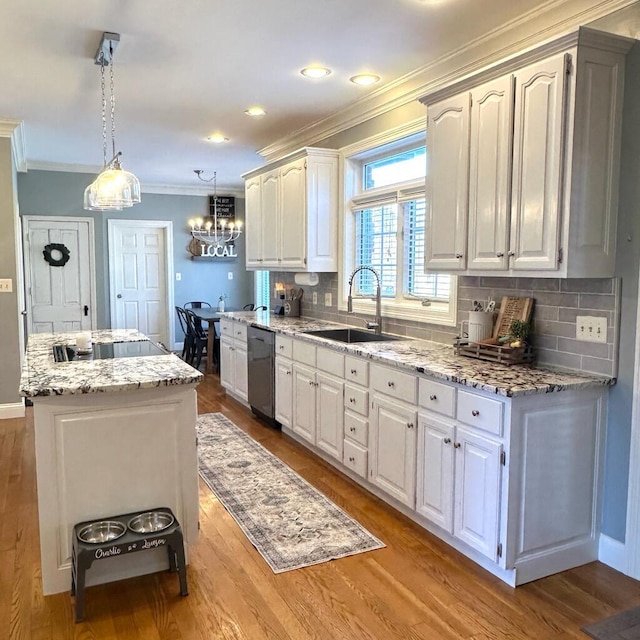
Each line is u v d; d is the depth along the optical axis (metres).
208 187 8.65
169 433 2.46
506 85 2.57
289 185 4.80
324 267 4.68
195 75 3.66
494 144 2.65
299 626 2.14
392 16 2.79
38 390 2.19
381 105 4.03
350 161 4.57
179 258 8.57
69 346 3.40
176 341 8.62
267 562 2.58
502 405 2.32
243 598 2.31
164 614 2.21
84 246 7.40
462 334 3.39
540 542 2.45
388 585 2.41
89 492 2.35
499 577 2.47
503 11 2.73
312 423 3.96
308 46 3.18
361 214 4.56
